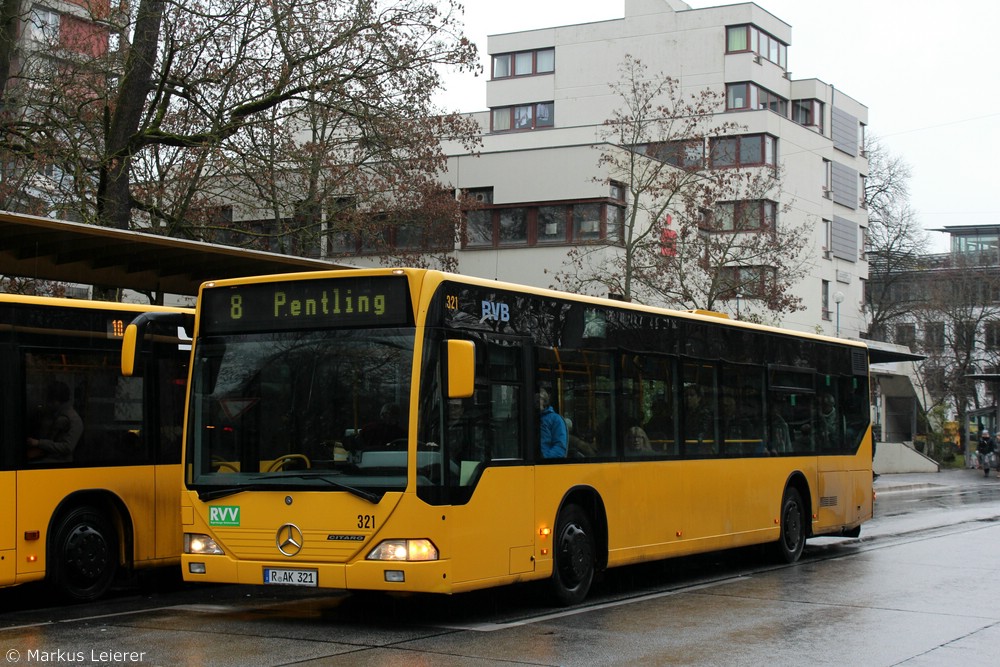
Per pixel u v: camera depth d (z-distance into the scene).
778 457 15.92
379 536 9.52
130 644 9.06
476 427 10.24
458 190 41.62
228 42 23.45
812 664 8.50
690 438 13.86
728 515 14.52
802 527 16.55
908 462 50.69
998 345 64.38
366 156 28.31
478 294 10.51
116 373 12.15
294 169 26.16
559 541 11.41
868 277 69.75
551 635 9.69
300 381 10.11
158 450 12.49
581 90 62.47
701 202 37.50
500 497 10.43
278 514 9.88
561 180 40.22
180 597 12.46
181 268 16.45
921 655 8.92
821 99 62.25
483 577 10.12
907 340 69.56
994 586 13.23
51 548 11.31
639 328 13.06
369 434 9.77
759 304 45.75
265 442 10.12
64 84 22.97
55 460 11.42
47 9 23.31
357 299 10.06
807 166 59.41
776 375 16.09
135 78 22.55
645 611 11.21
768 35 60.41
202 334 10.66
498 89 64.56
